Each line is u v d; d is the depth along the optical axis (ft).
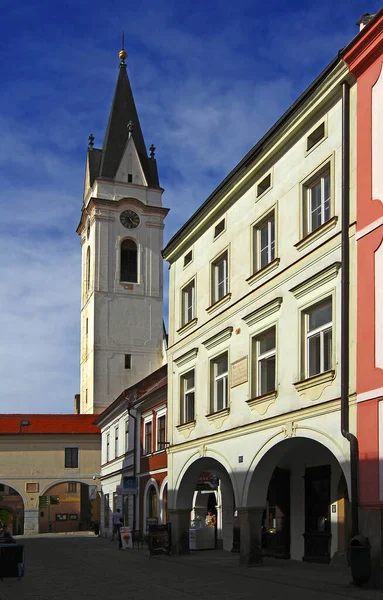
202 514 117.50
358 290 60.39
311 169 69.62
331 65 64.85
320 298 65.87
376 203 59.11
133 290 242.78
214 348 88.43
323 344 65.92
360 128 62.18
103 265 241.35
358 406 59.00
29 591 62.90
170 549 97.40
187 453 93.97
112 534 165.68
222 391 87.10
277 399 71.77
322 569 71.82
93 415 213.87
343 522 75.46
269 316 75.00
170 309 105.40
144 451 138.10
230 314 84.53
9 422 207.31
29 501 202.90
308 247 68.95
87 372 242.17
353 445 58.75
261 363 77.56
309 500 82.28
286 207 73.67
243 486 77.30
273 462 75.05
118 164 250.37
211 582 65.16
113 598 56.70
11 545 72.69
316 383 65.10
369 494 56.80
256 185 80.74
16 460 204.33
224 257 89.40
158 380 137.49
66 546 136.67
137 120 258.37
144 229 247.91
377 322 57.62
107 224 244.22
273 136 75.31
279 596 53.83
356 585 56.29
